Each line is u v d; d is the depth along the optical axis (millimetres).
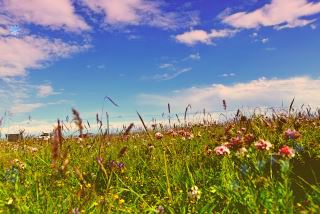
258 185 328
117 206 369
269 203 317
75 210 302
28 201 372
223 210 336
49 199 359
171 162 526
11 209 338
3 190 411
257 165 349
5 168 531
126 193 445
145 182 471
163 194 426
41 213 340
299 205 306
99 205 329
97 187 444
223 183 393
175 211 356
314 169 422
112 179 474
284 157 353
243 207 335
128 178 480
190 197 368
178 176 445
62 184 407
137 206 389
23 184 447
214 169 473
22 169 522
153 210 351
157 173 497
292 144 536
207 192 390
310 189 362
